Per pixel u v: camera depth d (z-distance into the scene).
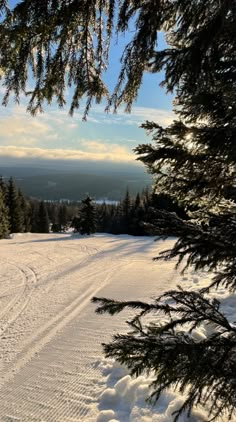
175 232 1.96
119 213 46.84
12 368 4.52
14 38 1.87
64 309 7.00
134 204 40.12
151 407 3.08
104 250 16.95
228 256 1.84
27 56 2.04
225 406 1.82
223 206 2.30
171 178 2.17
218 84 1.75
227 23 1.64
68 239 24.38
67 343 5.21
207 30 1.70
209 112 1.77
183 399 2.98
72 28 2.07
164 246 17.59
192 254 2.06
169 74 1.89
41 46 2.11
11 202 46.41
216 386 1.74
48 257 14.90
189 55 1.76
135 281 9.29
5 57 2.00
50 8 1.88
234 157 1.69
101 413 3.18
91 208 34.69
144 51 2.06
